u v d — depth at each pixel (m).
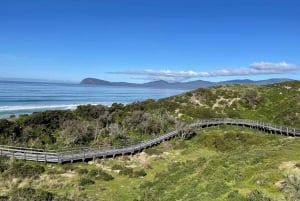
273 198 20.36
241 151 42.34
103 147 53.59
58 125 65.06
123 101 169.88
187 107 84.69
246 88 99.19
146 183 36.34
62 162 46.34
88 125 63.34
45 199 30.70
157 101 90.50
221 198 22.41
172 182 33.88
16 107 112.56
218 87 100.62
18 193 32.16
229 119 75.62
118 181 39.59
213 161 34.75
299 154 32.19
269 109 87.00
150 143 58.03
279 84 103.81
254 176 25.59
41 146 54.25
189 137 64.31
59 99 156.12
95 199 32.19
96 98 181.50
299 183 20.94
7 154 47.19
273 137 61.56
